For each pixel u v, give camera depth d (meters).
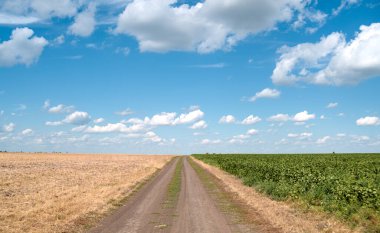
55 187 30.67
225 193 29.31
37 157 109.94
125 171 54.88
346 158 68.94
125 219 18.52
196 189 32.47
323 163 49.72
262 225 16.83
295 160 59.59
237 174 47.19
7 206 20.80
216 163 77.69
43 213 18.80
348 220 17.44
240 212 20.44
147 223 17.50
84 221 17.64
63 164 72.31
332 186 25.19
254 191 29.80
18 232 14.88
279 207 21.55
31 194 25.92
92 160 99.00
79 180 37.75
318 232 15.07
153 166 72.69
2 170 50.06
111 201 24.06
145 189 32.47
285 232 15.21
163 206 22.84
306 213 19.75
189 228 16.34
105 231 15.77
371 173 35.84
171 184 37.22
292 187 26.72
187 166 77.62
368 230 15.49
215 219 18.44
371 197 20.39
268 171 39.38
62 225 16.42
